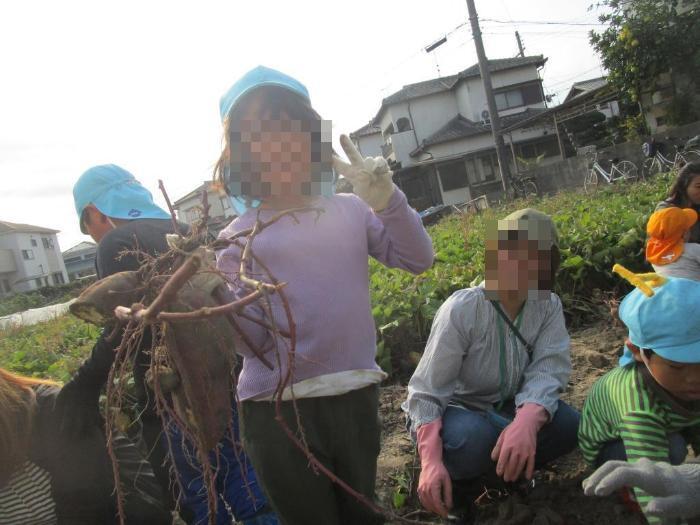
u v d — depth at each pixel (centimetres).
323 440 187
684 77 2042
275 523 249
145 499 216
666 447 212
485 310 252
